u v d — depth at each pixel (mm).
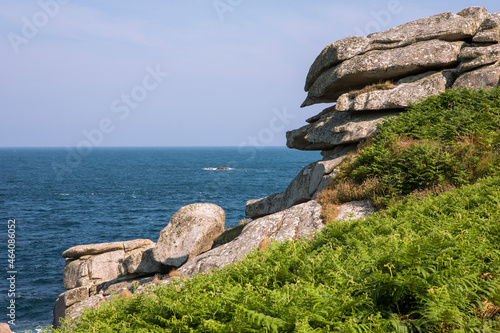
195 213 23500
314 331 5035
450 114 18078
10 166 184625
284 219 18125
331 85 24016
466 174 14695
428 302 5238
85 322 9156
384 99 21438
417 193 15094
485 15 22922
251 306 5973
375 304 5719
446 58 21391
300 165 188500
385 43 23062
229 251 17578
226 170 158500
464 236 7418
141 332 6918
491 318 5203
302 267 7812
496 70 19688
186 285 9492
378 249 7754
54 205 74062
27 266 37531
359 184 18250
